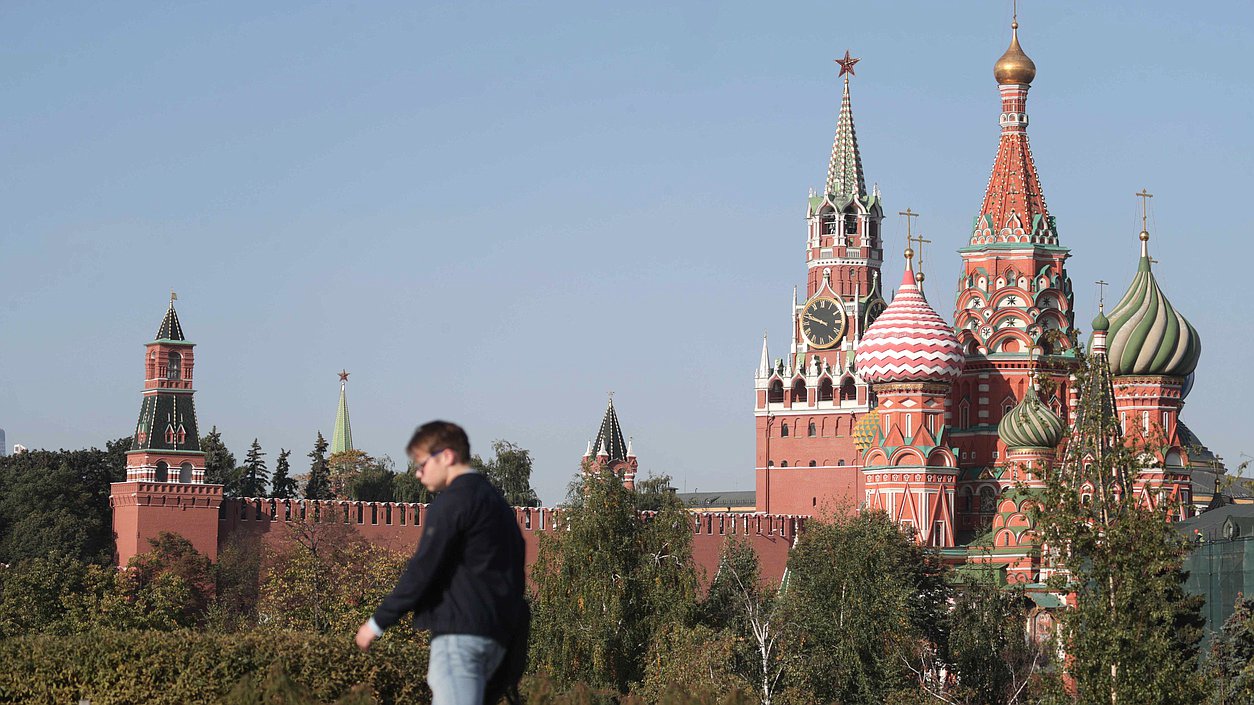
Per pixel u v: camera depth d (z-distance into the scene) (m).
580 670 98.56
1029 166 178.38
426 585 20.61
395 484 197.62
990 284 176.62
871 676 100.81
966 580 118.38
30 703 41.34
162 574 119.62
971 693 100.12
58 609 110.31
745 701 40.16
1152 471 145.50
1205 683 60.31
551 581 101.56
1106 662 56.75
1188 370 151.75
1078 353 66.75
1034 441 152.00
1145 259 153.50
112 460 170.75
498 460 188.62
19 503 155.25
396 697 42.38
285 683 34.62
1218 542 102.50
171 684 41.00
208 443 199.38
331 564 123.12
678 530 104.88
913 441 169.00
